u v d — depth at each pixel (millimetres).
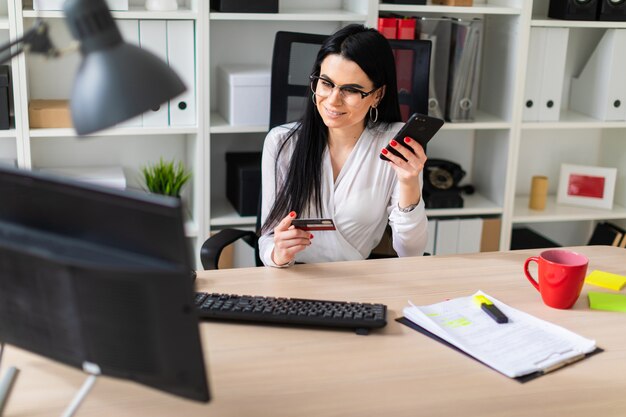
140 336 1047
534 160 3605
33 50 1162
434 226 3219
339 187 2178
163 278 1000
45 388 1284
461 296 1716
